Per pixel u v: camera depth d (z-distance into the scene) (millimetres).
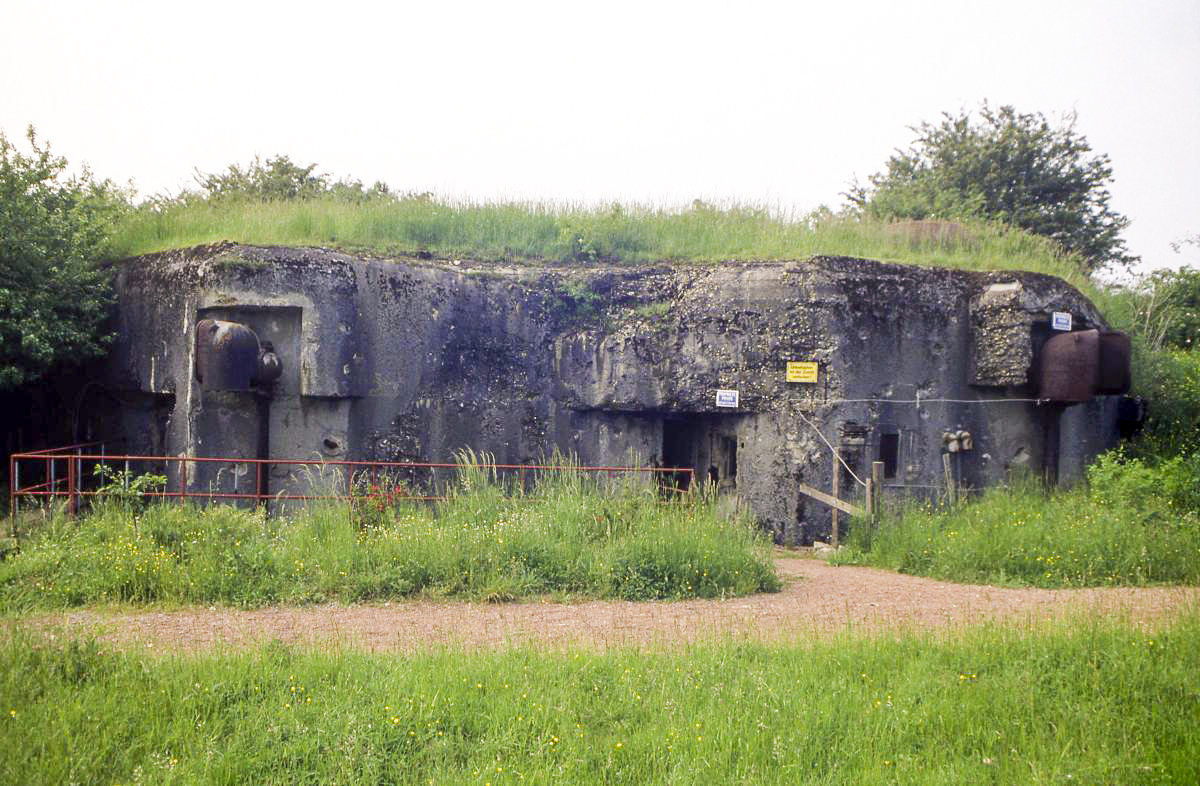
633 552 10422
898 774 5629
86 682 6660
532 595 9953
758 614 9250
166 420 14812
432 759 5852
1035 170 29328
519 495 12508
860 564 12195
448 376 14609
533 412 15062
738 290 14719
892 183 30359
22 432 16188
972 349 14844
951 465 14734
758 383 14469
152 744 5902
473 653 7391
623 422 15289
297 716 6230
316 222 15680
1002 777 5586
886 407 14469
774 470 14258
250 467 13359
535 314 15195
